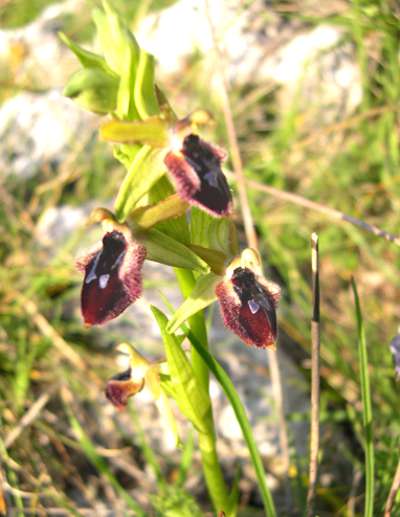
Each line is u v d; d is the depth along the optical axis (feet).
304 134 0.60
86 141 0.58
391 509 0.35
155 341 0.47
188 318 0.32
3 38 0.70
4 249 0.53
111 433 0.46
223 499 0.35
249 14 0.65
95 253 0.29
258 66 0.63
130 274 0.29
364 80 0.56
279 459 0.45
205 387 0.33
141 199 0.29
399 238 0.38
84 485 0.45
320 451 0.41
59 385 0.47
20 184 0.58
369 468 0.33
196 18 0.65
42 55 0.69
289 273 0.51
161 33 0.66
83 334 0.48
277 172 0.57
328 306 0.53
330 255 0.55
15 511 0.41
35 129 0.61
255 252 0.30
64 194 0.58
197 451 0.45
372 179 0.57
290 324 0.50
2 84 0.63
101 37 0.28
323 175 0.57
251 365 0.47
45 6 0.76
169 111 0.28
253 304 0.30
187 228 0.30
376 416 0.44
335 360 0.47
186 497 0.39
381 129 0.56
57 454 0.45
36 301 0.49
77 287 0.49
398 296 0.53
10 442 0.43
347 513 0.42
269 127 0.61
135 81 0.28
